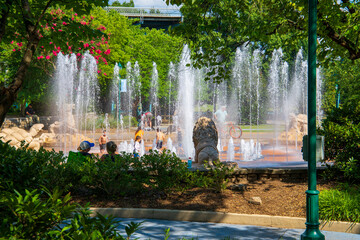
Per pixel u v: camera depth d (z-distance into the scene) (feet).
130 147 63.62
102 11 119.34
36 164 18.30
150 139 85.97
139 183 28.43
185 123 93.30
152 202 27.12
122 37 127.54
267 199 27.17
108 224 11.91
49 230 11.48
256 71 151.43
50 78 94.22
